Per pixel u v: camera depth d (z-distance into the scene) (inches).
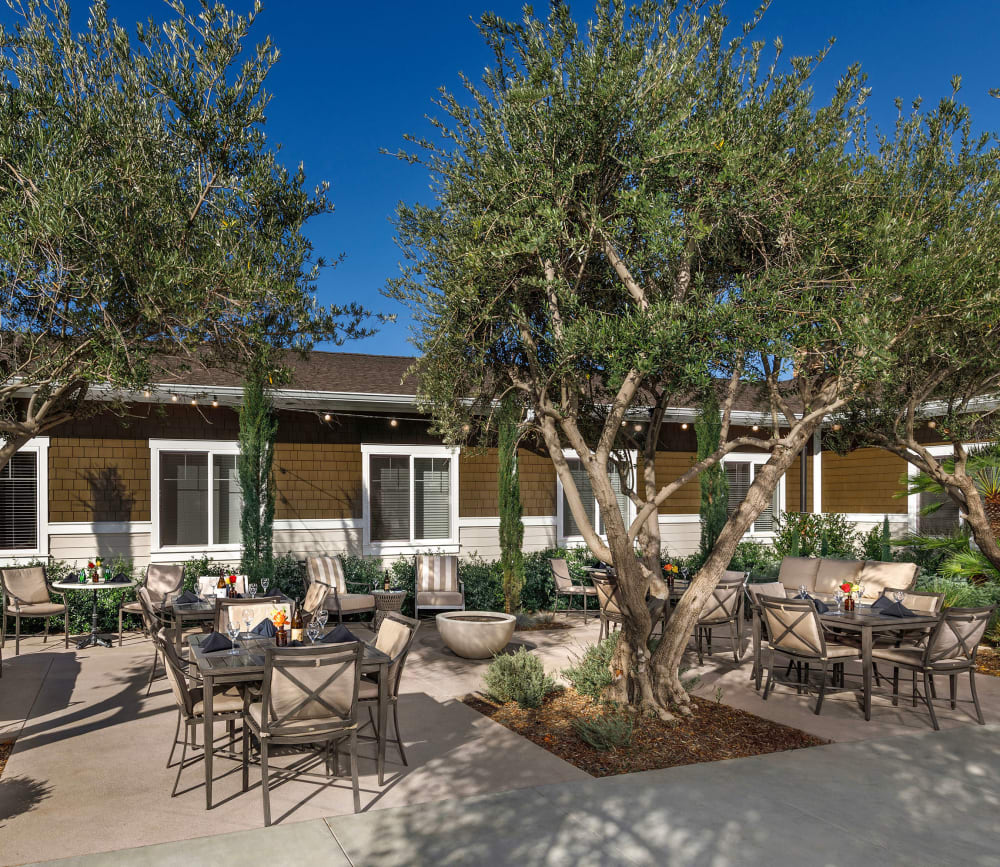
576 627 475.8
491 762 227.6
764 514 664.4
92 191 182.9
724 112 236.8
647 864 163.2
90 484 457.7
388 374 576.7
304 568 491.5
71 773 218.5
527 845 171.6
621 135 238.5
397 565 516.1
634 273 255.3
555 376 262.4
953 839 176.7
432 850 169.2
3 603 426.0
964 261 238.8
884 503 615.8
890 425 363.9
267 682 190.2
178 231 199.6
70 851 168.6
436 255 265.1
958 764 228.8
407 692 312.5
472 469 557.0
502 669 303.3
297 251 223.5
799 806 194.9
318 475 512.1
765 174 234.5
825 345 230.8
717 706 290.8
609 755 233.9
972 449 485.4
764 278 226.1
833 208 242.1
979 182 263.1
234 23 202.4
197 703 225.1
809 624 287.9
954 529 511.8
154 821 185.3
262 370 233.9
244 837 175.8
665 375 248.7
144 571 466.0
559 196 234.1
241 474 453.1
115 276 192.2
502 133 243.9
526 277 235.9
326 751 219.5
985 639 414.6
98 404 249.1
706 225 241.0
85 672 345.4
